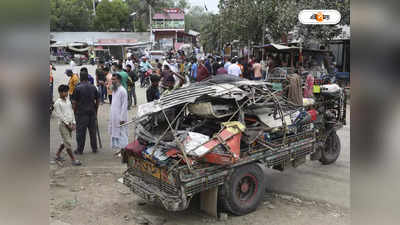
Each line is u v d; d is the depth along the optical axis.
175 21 61.19
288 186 5.77
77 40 42.53
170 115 4.96
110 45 41.50
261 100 5.13
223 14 23.45
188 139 4.30
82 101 7.07
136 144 4.75
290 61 13.32
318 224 4.40
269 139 5.01
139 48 44.12
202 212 4.76
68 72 10.62
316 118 6.29
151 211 4.80
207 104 4.57
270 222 4.46
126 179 4.80
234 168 4.49
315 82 7.30
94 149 7.39
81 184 5.68
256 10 20.16
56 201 4.98
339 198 5.24
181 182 4.01
